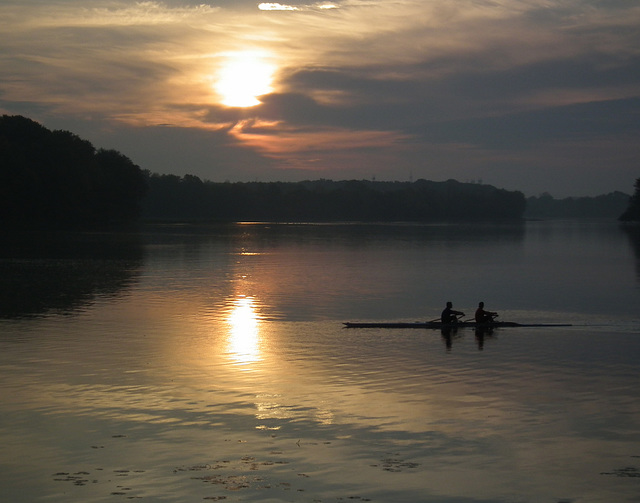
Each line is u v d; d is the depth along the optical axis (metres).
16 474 18.84
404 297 58.19
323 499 17.44
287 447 20.89
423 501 17.44
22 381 28.12
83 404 25.05
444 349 35.72
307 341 37.53
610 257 109.31
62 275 70.50
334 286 65.06
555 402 25.80
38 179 167.75
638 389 27.75
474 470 19.30
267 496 17.58
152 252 105.00
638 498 17.72
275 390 27.17
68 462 19.66
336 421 23.34
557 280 73.44
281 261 93.06
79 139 199.88
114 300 52.91
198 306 50.44
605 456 20.38
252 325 42.69
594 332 41.25
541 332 41.34
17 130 184.00
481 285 67.88
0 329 39.91
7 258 89.62
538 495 17.84
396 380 29.00
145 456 20.11
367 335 39.66
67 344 35.72
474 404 25.47
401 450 20.73
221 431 22.27
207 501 17.27
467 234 198.00
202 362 31.95
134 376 29.17
